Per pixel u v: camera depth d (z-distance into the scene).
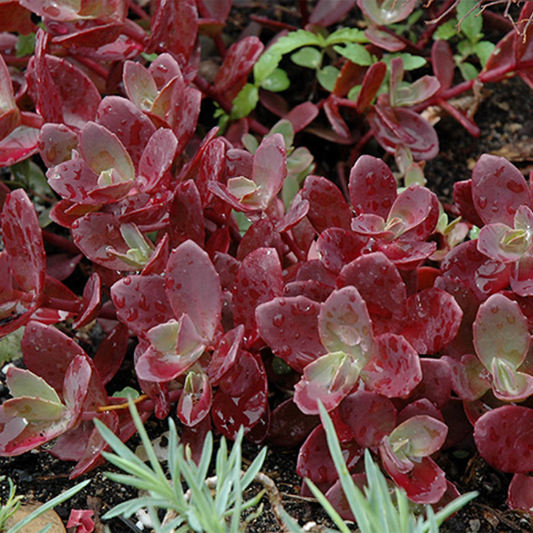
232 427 0.70
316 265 0.72
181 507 0.64
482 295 0.71
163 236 0.73
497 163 0.70
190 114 0.74
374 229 0.71
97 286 0.71
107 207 0.72
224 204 0.74
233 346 0.68
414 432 0.68
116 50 0.77
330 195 0.72
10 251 0.72
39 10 0.74
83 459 0.70
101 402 0.71
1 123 0.73
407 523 0.63
